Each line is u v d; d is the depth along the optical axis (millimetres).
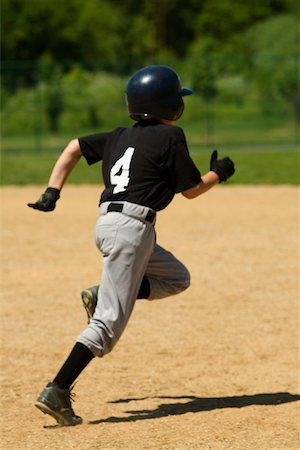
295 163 54719
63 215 34875
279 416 13695
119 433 12922
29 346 17938
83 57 120125
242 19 147500
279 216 33938
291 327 19219
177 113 13711
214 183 13359
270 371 16234
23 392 15164
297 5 145125
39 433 13016
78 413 13984
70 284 23234
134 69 79625
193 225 32000
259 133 76688
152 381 15727
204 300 21484
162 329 19078
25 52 116812
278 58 76250
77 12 120375
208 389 15266
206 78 77062
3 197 41219
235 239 29141
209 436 12758
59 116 77062
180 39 151875
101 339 12898
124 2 157375
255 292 22219
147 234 13070
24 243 28953
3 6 115688
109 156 13461
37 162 58938
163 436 12773
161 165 13133
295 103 76625
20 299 21719
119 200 13086
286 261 25719
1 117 76875
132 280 13070
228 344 17969
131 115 13695
